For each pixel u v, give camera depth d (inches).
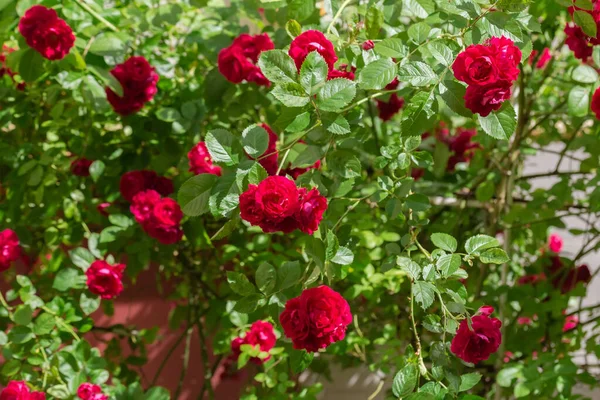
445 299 57.0
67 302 68.0
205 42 70.1
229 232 52.7
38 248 75.2
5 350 65.1
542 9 62.2
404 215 60.2
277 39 67.4
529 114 74.3
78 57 65.8
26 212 73.2
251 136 52.6
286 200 50.5
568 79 75.8
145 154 72.2
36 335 66.0
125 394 65.7
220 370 83.7
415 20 65.1
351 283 72.3
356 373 84.0
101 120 71.6
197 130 69.3
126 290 81.2
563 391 64.1
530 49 54.5
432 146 77.8
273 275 55.5
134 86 67.8
